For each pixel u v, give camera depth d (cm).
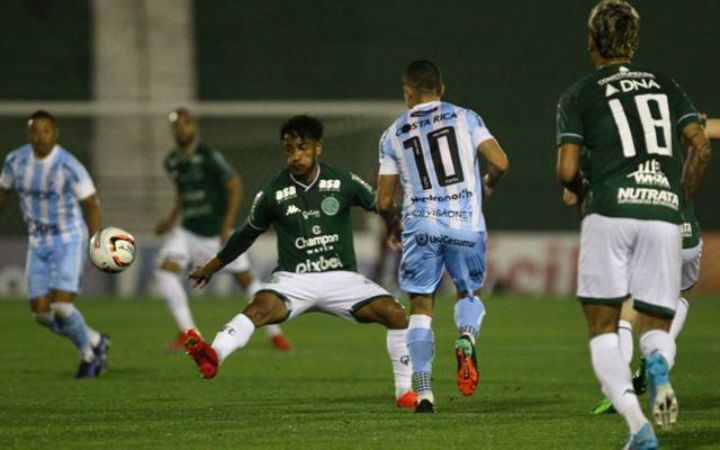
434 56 8881
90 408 3095
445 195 2856
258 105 7875
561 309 6581
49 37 8938
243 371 4103
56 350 4788
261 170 8175
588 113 2325
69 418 2894
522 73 8744
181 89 8719
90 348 3897
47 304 3891
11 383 3725
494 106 8725
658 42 8662
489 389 3572
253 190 8181
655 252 2270
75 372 4069
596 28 2386
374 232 7188
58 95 8931
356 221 7600
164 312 6419
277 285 2950
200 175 4922
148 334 5434
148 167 8044
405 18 8925
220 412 3003
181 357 4572
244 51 8988
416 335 2911
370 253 7169
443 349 4831
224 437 2572
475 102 8750
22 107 7731
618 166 2288
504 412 3000
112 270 3038
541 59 8744
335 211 2972
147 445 2484
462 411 3028
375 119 7931
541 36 8781
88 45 8938
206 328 5594
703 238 7388
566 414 2947
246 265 4903
